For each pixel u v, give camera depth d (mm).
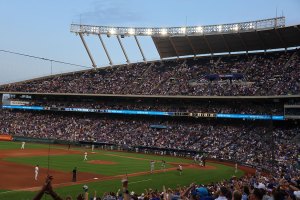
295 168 49156
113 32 99250
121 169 50156
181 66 95750
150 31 93625
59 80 105000
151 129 88312
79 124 96625
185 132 83625
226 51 89562
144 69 100062
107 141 87500
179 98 86188
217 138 78250
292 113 70688
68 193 31422
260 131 76062
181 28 88750
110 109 94500
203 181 42688
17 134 96750
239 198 9734
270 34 79438
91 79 101750
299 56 80312
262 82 77875
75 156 64812
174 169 53406
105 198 20250
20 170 44062
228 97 77312
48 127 97375
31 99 107688
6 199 28016
